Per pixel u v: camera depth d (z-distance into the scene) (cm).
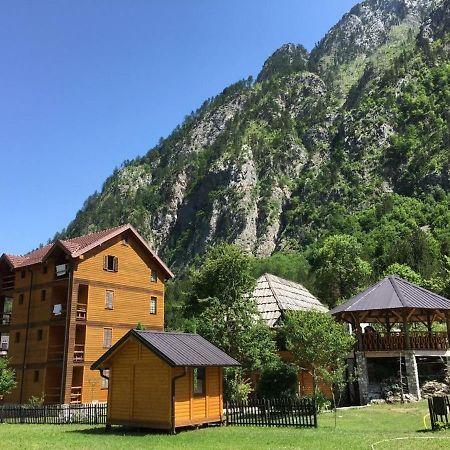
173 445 1883
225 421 2566
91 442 2030
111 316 4678
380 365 3997
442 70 18738
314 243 15138
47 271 4744
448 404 2139
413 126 17288
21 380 4556
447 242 10519
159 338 2453
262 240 17825
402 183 15675
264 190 19562
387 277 4053
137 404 2395
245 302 3894
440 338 3734
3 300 5250
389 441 1834
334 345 3023
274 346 3650
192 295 4512
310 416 2339
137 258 5075
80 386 4316
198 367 2422
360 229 14275
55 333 4569
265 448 1753
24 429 2703
